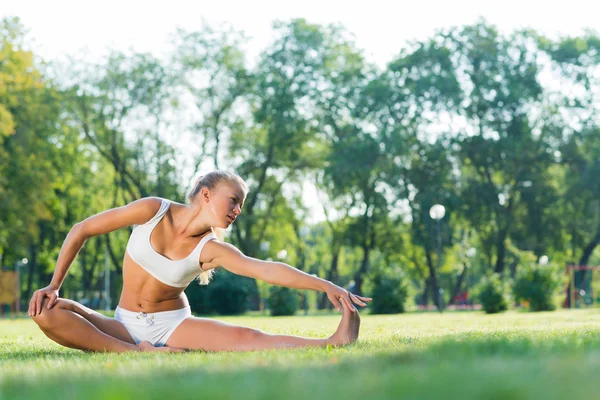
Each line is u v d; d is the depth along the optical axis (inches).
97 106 1793.8
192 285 1349.7
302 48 1801.2
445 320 636.7
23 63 1567.4
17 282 1759.4
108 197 2066.9
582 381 84.6
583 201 1807.3
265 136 1870.1
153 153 1833.2
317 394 79.7
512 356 127.9
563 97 1833.2
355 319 215.5
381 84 1781.5
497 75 1812.3
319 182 1897.1
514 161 1797.5
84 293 2244.1
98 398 83.7
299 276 215.8
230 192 216.1
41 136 1678.2
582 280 1898.4
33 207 1536.7
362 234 1861.5
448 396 76.1
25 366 165.8
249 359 155.8
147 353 200.8
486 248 1882.4
